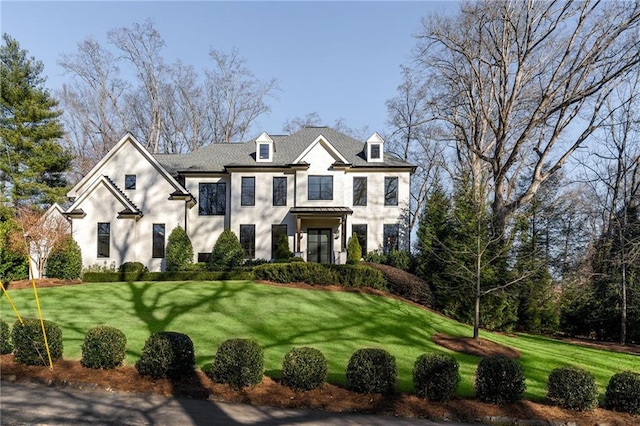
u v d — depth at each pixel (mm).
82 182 26594
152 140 48031
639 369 14531
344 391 8477
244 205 28547
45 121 33250
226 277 21172
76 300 16125
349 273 20266
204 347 11508
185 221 26234
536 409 8336
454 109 27734
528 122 24156
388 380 8422
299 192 28250
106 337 8789
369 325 15266
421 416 7762
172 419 6711
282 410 7527
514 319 20328
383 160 29766
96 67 43531
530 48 23438
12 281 20016
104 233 24469
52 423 6305
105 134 44531
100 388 8008
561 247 28844
